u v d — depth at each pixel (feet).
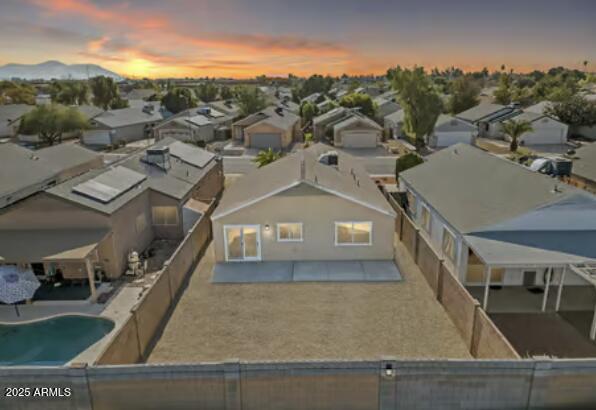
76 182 67.51
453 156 84.89
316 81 417.49
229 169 139.95
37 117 182.29
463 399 30.76
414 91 168.25
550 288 55.21
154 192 75.56
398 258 62.90
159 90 399.65
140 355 40.86
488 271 47.67
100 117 197.67
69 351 47.60
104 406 30.50
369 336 44.16
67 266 61.62
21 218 61.82
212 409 30.99
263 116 199.52
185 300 51.70
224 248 61.77
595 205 52.39
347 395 30.83
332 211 60.13
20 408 30.19
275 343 43.21
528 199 55.88
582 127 193.98
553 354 42.01
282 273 58.29
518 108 209.87
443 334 44.39
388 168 136.67
